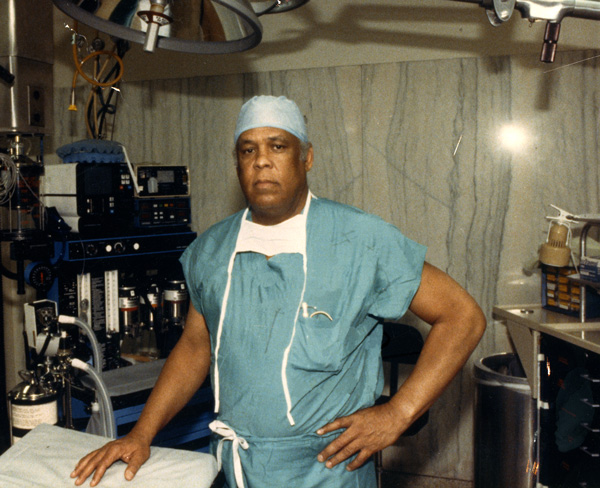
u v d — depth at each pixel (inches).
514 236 103.0
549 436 88.4
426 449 110.8
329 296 53.2
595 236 99.7
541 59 64.9
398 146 107.3
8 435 101.7
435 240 106.8
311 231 55.3
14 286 122.1
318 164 111.7
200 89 118.1
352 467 52.4
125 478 44.3
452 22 103.2
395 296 54.5
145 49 51.7
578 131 99.3
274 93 113.5
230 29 56.4
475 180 104.1
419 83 105.4
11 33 85.8
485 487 93.4
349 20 108.2
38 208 88.1
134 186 96.2
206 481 44.6
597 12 62.8
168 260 101.0
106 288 92.9
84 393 82.7
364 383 55.7
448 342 53.7
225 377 54.0
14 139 88.4
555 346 87.6
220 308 54.9
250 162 53.1
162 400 57.2
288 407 51.1
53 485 42.9
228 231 59.4
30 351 86.7
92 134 110.8
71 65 124.8
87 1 53.0
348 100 109.2
